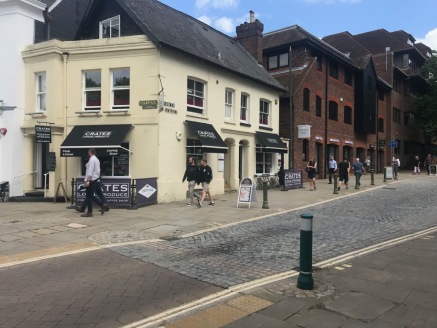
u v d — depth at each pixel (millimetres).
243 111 19875
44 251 7340
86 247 7688
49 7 18391
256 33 24094
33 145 16438
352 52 39281
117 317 4473
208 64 16797
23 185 16141
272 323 4273
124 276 5949
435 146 52281
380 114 35938
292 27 26453
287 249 7656
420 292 5195
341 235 8984
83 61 15336
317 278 5809
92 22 16734
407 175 31500
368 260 6777
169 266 6488
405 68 42719
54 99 15414
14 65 16094
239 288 5402
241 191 13531
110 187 12891
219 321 4344
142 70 14609
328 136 26734
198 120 16422
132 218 11062
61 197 15156
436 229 9695
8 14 16203
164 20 16906
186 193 15602
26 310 4652
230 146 18906
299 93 23344
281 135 23406
